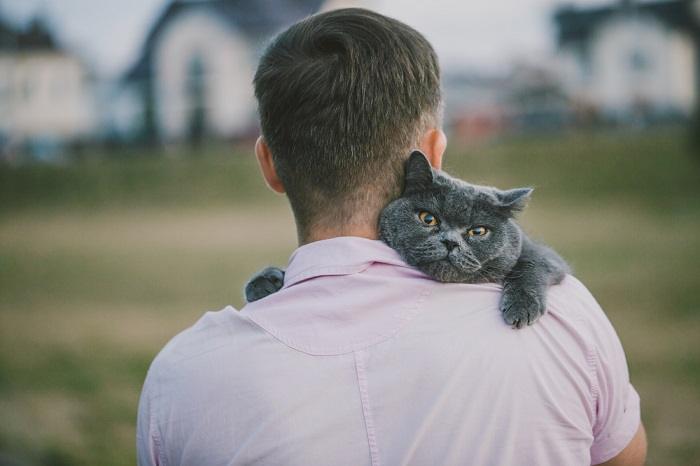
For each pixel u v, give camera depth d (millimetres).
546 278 1606
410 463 1207
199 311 7906
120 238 10977
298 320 1279
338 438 1217
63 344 7117
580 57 12828
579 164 11719
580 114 12750
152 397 1306
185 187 12859
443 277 1667
